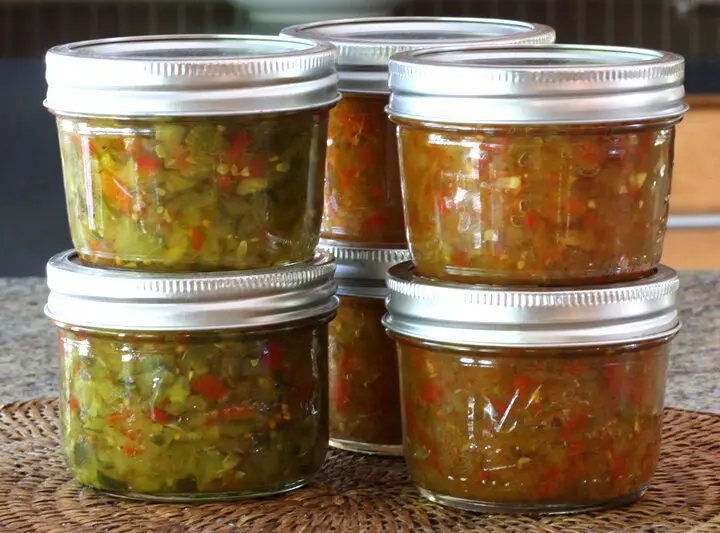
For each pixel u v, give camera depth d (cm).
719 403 128
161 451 100
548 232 95
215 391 100
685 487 104
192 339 99
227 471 101
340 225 116
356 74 112
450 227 97
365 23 127
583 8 311
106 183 100
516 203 95
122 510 100
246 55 100
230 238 99
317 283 104
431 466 100
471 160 95
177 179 98
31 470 110
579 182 94
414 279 101
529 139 94
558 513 98
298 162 102
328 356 112
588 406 96
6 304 173
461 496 99
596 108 93
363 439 117
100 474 102
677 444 115
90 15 309
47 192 290
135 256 100
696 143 267
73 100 99
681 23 310
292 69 99
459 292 96
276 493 103
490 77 93
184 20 310
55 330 159
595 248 96
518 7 312
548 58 104
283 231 101
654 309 98
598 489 98
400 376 104
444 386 98
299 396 104
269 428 102
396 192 114
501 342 95
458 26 128
